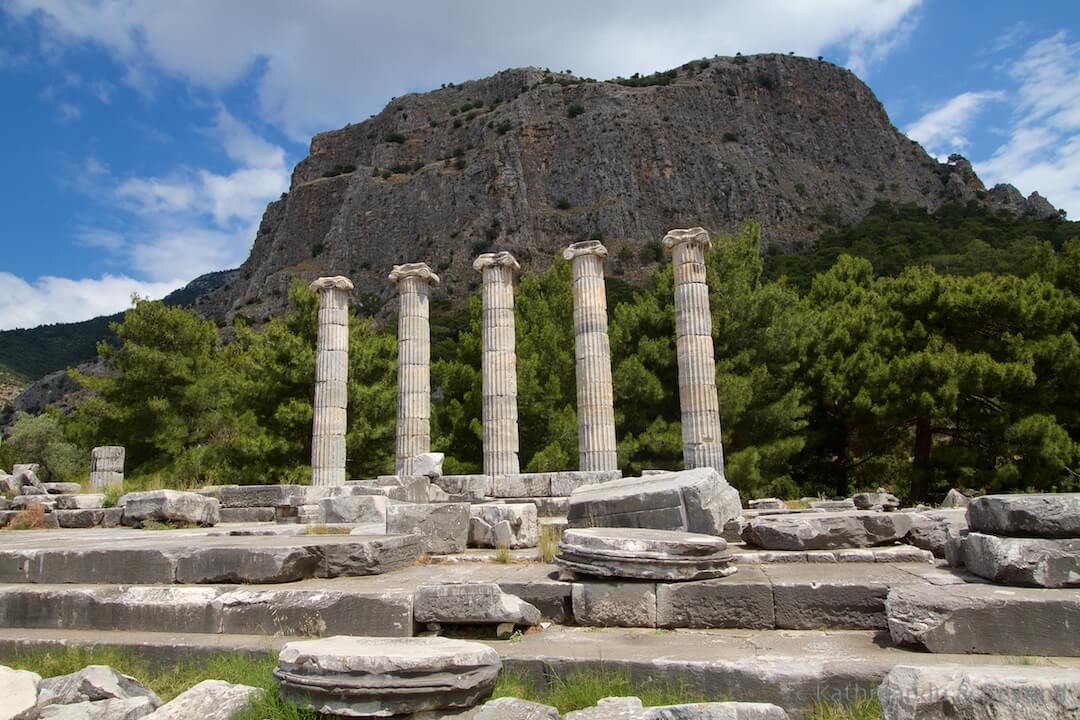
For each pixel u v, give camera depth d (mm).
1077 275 28344
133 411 32562
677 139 131125
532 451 28562
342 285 23391
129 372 33000
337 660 4816
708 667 5285
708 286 27172
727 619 6496
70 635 7047
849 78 155000
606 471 16203
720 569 7020
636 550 6867
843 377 27281
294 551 7688
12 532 14977
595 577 7043
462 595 6445
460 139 146250
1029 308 25453
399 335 22984
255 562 7621
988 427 25375
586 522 9641
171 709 4957
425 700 4734
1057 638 5363
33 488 21766
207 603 6992
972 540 6809
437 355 49344
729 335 26922
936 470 26953
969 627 5492
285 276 128625
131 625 7156
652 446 25312
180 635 6871
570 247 21469
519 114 136875
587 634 6449
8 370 102875
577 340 20906
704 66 152625
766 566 7953
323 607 6676
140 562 7969
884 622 6266
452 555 9367
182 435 33062
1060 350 24625
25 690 5172
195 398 33719
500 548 9609
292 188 165375
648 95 137875
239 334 32281
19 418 40125
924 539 8812
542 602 7047
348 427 29359
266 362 29516
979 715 4109
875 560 8102
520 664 5641
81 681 5562
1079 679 4090
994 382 24312
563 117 135500
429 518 9766
